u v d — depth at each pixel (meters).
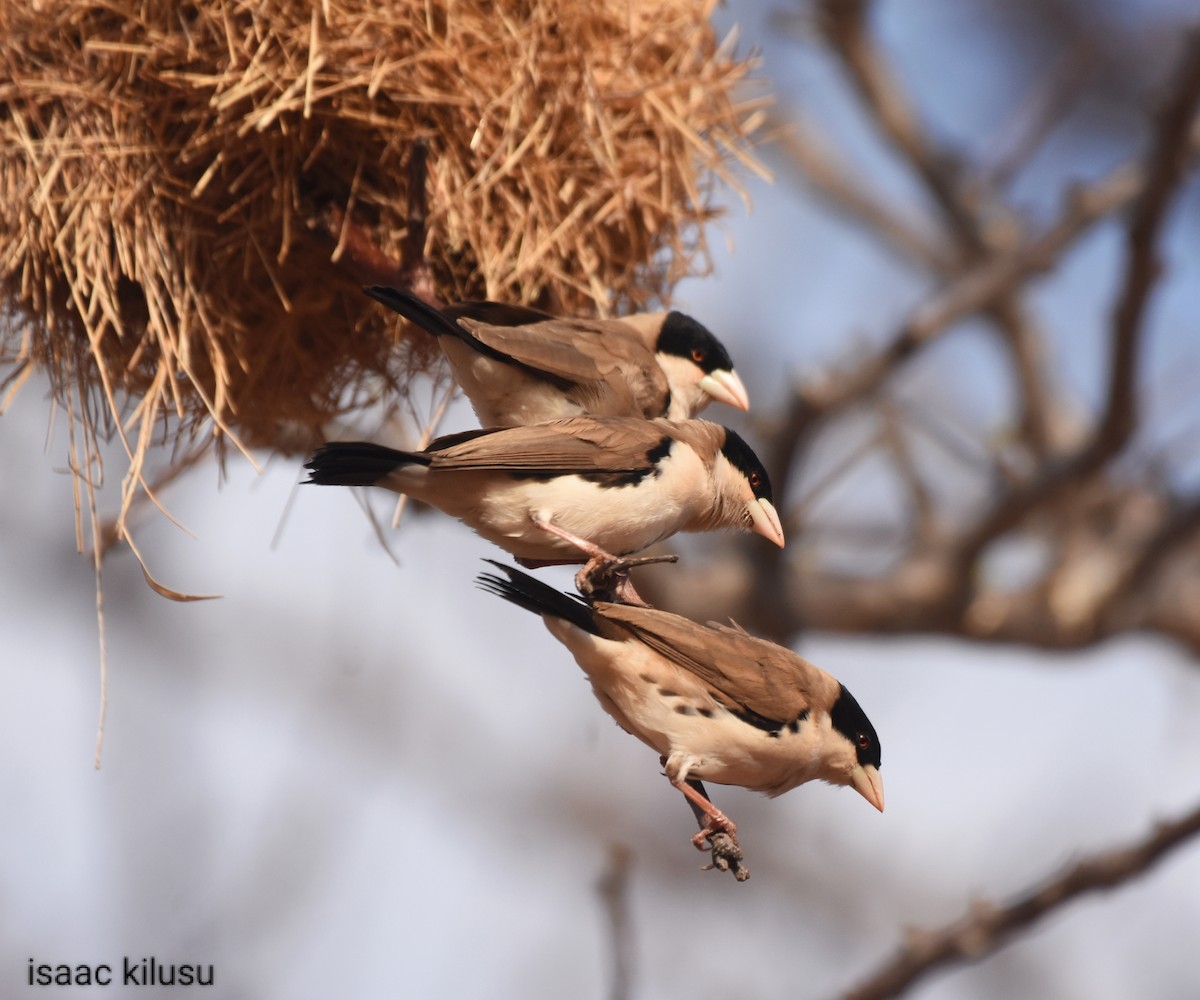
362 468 7.25
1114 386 13.59
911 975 9.99
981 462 15.55
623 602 7.66
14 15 8.77
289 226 8.80
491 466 7.18
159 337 8.74
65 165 8.79
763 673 7.58
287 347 9.30
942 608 15.18
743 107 9.83
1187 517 15.02
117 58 8.70
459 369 8.04
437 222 8.91
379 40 8.66
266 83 8.55
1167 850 9.48
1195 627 16.31
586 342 8.26
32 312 9.17
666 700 7.43
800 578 15.27
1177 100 12.20
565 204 9.08
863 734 7.97
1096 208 14.55
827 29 18.36
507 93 8.83
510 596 7.32
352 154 8.88
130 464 8.60
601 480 7.50
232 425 9.80
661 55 9.59
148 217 8.80
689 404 9.45
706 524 8.26
